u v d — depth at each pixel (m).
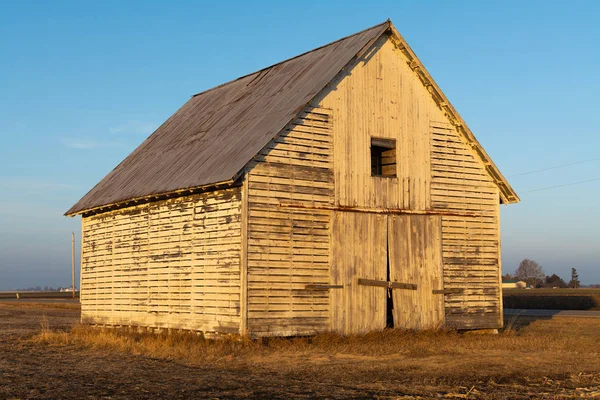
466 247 26.34
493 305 26.73
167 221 25.22
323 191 23.22
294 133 22.83
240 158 22.03
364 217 24.00
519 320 35.16
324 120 23.53
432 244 25.50
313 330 22.53
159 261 25.45
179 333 23.94
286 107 23.67
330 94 23.78
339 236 23.36
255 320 21.52
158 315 25.28
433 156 25.97
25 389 14.32
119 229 28.12
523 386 14.94
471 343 22.19
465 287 26.12
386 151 25.66
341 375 16.25
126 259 27.47
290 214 22.48
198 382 15.20
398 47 25.45
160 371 16.91
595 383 15.36
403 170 25.17
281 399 13.24
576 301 63.03
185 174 24.19
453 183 26.31
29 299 83.75
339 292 23.16
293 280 22.31
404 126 25.39
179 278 24.33
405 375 16.30
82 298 30.52
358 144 24.20
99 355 20.22
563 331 28.22
